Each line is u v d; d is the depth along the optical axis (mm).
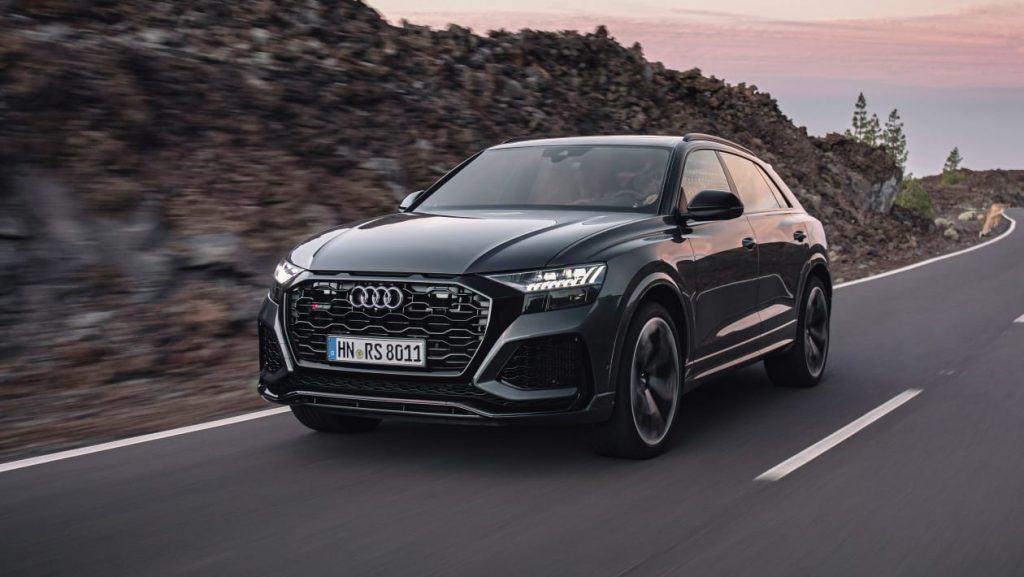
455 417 4875
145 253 9469
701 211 5719
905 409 6715
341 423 5855
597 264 5035
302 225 10930
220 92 12445
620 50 24344
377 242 5262
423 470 5113
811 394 7281
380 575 3641
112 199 9688
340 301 5055
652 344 5355
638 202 5898
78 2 12719
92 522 4270
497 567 3721
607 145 6441
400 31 18766
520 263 4898
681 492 4738
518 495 4668
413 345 4887
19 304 8445
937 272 18156
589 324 4922
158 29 13258
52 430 6215
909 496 4684
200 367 8242
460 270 4871
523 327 4824
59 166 9742
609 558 3824
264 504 4531
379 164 13188
